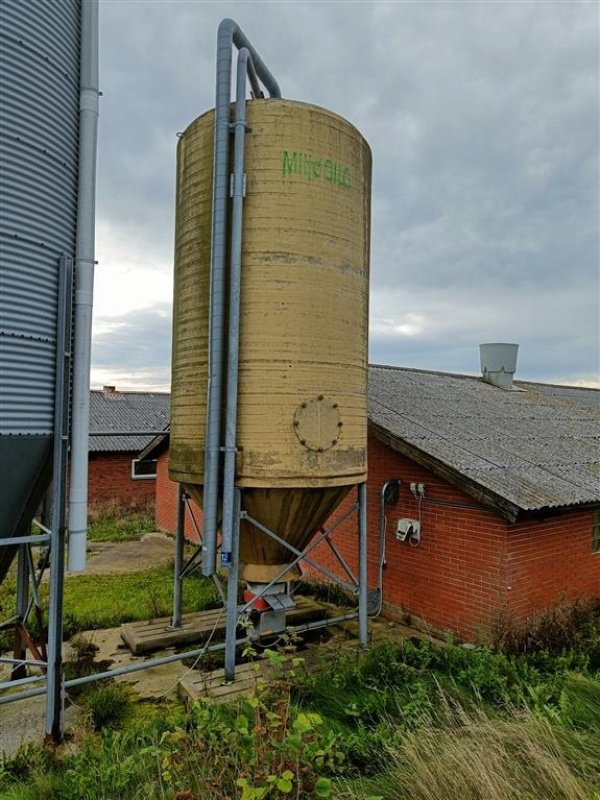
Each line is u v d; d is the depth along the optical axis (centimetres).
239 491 554
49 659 478
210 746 304
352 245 602
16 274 441
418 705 441
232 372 541
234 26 576
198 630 714
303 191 563
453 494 720
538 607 693
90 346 503
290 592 658
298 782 265
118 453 1975
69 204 495
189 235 604
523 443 890
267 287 552
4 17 437
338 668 552
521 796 306
